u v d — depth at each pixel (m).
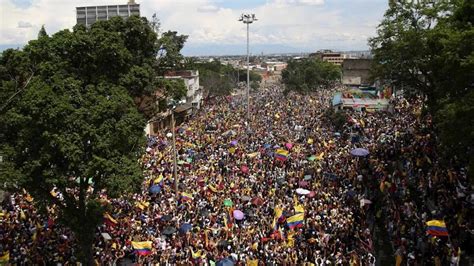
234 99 139.62
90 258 27.38
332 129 69.12
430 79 45.19
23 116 24.44
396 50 45.78
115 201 36.41
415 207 31.39
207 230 30.11
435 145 43.53
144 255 26.86
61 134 24.42
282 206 33.78
